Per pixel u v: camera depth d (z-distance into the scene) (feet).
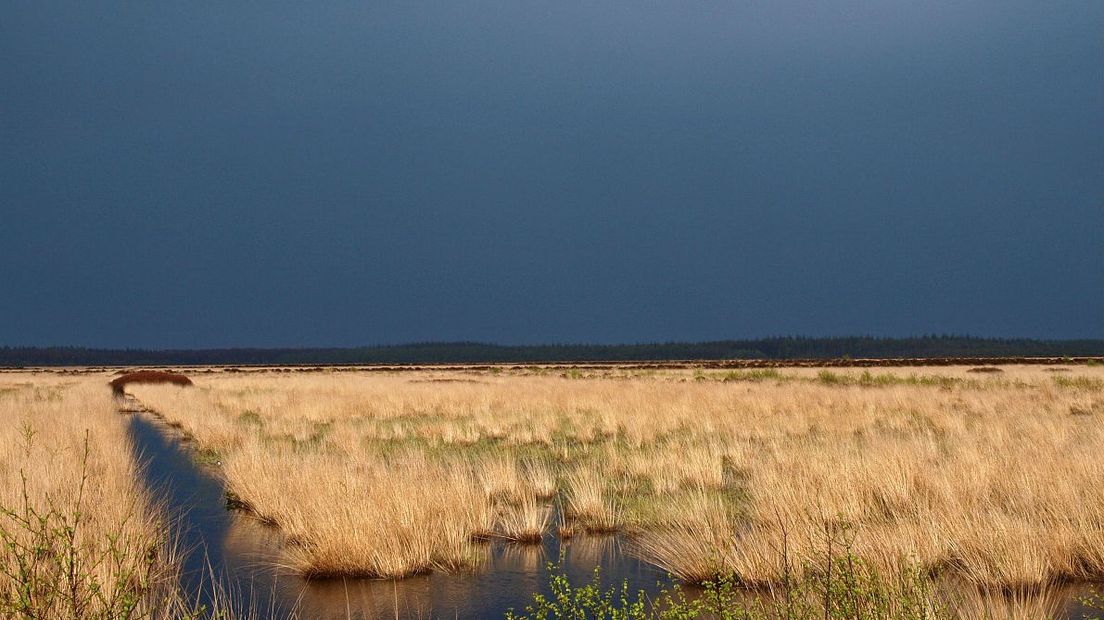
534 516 23.66
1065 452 31.32
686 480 30.78
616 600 17.84
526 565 20.92
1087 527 19.60
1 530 15.31
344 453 37.81
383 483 24.77
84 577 14.48
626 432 47.60
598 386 92.53
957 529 19.72
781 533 19.43
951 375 121.39
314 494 24.70
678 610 15.61
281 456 34.99
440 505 23.57
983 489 24.56
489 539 23.66
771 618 14.17
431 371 244.42
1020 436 39.42
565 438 45.62
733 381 109.81
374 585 19.26
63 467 29.19
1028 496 22.90
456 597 18.29
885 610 13.20
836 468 26.91
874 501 24.54
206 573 20.25
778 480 25.31
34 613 13.33
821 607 13.64
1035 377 105.19
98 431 45.03
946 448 36.35
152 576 18.07
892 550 17.44
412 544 20.43
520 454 39.99
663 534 23.27
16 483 25.41
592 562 21.07
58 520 19.24
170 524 25.35
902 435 42.70
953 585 17.20
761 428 45.96
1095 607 16.02
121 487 27.68
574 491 28.02
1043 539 18.99
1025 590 17.03
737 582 18.28
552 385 98.43
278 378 156.04
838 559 14.89
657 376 144.46
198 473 36.94
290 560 21.07
